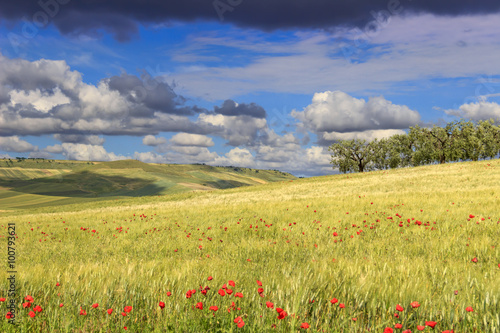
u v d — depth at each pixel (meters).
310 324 3.40
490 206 16.42
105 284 4.51
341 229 14.45
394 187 39.50
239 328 3.40
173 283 4.72
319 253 9.70
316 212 20.38
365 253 9.33
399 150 88.94
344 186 46.62
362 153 88.81
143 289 4.44
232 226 17.12
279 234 14.23
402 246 9.74
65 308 3.83
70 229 20.08
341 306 3.57
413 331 3.38
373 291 4.15
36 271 5.45
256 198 43.41
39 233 19.38
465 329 3.37
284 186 57.53
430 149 82.75
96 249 13.55
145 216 24.77
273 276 5.01
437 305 3.83
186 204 42.88
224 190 63.84
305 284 4.38
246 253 10.07
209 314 3.67
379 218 15.97
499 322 3.30
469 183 35.91
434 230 12.08
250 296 4.25
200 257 9.84
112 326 3.54
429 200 21.28
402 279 4.95
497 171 43.38
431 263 6.41
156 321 3.64
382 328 3.34
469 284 4.61
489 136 78.69
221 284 4.84
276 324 3.42
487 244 8.77
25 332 3.40
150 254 11.80
